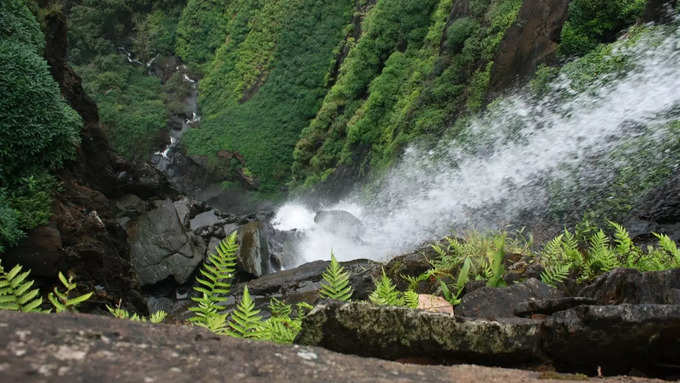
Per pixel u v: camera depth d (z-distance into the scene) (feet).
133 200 51.96
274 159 131.44
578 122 42.83
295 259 56.29
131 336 4.44
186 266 44.27
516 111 52.80
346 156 95.20
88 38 154.81
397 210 65.62
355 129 92.94
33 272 29.96
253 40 151.64
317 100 134.41
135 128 138.21
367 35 102.68
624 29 47.98
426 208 58.44
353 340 6.85
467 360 6.75
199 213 59.47
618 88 41.39
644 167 31.76
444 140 63.77
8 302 7.16
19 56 33.01
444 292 12.22
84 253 32.68
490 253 14.87
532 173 44.65
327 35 139.23
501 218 44.68
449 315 6.81
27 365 3.65
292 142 132.57
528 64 57.88
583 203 34.76
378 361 4.93
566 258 14.53
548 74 51.24
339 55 129.39
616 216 30.14
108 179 51.08
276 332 8.48
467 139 58.90
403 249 53.93
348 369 4.59
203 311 8.70
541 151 45.34
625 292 9.88
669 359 6.32
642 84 39.47
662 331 6.24
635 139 35.32
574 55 51.55
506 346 6.68
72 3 160.45
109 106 141.28
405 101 84.99
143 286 43.34
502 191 47.67
